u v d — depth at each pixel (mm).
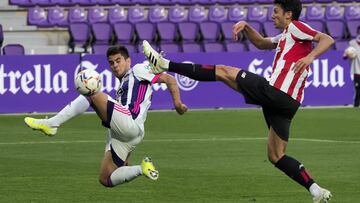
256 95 21875
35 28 65000
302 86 22094
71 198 25734
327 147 37656
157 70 21594
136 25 64312
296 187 27438
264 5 71062
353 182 28406
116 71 23641
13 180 29125
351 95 56406
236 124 46969
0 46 61125
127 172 22109
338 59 56188
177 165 32469
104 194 26391
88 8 67938
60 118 22141
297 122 47781
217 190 27000
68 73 53438
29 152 36406
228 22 65438
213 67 21719
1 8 66250
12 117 51156
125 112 22219
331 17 70312
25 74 53062
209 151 36438
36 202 25094
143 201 25203
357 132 43219
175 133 43125
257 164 32562
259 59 55125
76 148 37625
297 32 21719
